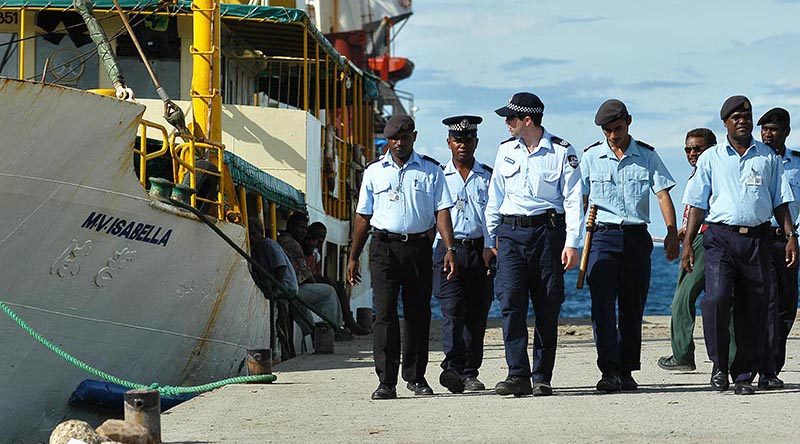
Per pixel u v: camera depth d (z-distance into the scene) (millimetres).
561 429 12453
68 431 10602
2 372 17125
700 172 15617
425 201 15898
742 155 15453
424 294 16203
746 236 15438
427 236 16016
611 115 16172
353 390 17375
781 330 16953
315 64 34344
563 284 15727
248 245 22984
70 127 16781
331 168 35344
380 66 92625
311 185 32969
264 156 31797
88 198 17422
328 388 17703
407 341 16438
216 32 24500
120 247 18312
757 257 15438
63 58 28984
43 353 17531
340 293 34406
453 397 16047
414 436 12164
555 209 15609
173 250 19500
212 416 14164
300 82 37938
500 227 15781
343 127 39156
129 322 19000
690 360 19141
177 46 29344
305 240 31578
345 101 39969
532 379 17500
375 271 15984
